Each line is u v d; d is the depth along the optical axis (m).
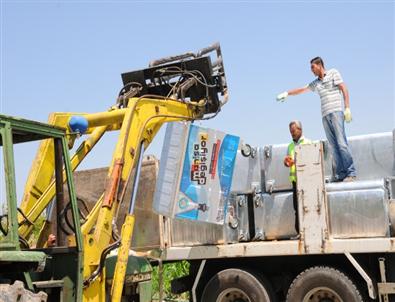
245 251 8.47
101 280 6.34
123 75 8.87
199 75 8.64
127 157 7.00
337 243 7.90
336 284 7.84
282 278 8.84
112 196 6.61
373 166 8.54
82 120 6.48
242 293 8.48
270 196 8.81
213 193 8.38
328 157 8.77
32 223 6.52
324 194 8.08
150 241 8.97
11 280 5.19
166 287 12.71
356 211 7.90
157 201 8.06
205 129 8.30
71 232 6.17
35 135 5.82
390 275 7.94
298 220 8.39
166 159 8.08
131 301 7.25
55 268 5.94
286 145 8.92
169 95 8.42
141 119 7.38
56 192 6.02
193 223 8.86
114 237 6.79
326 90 8.75
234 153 8.67
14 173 5.06
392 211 7.87
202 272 8.97
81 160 7.38
